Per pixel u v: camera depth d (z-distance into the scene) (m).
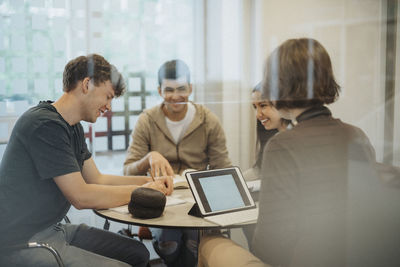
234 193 1.18
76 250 1.27
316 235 0.89
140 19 1.71
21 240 1.20
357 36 1.60
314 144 0.86
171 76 1.71
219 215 1.12
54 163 1.18
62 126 1.21
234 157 1.70
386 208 0.89
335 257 0.90
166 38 1.74
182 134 1.66
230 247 1.07
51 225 1.27
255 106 1.03
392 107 1.56
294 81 0.90
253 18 1.70
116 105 1.71
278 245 0.90
